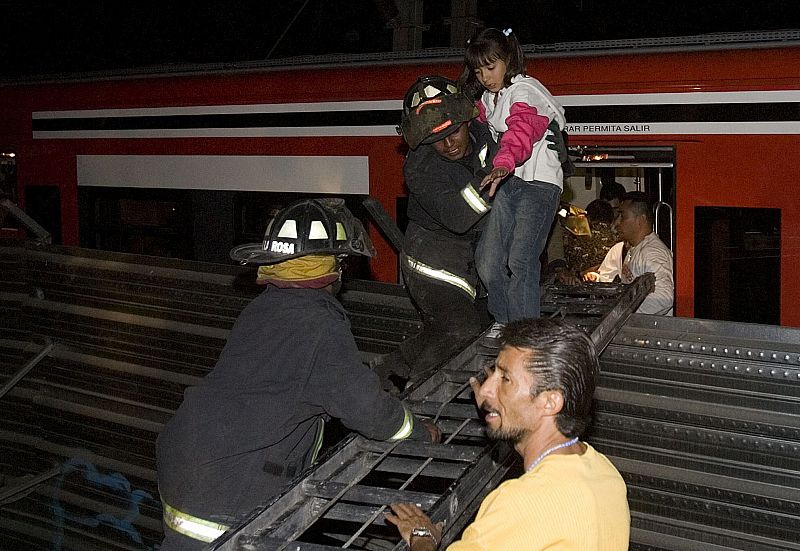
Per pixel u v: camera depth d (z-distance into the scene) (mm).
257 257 3307
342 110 7379
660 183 6461
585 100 6418
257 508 2818
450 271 4367
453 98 3914
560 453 2498
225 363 3293
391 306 5840
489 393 2570
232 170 8062
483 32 3947
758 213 5949
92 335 6867
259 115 7844
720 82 5992
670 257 6273
